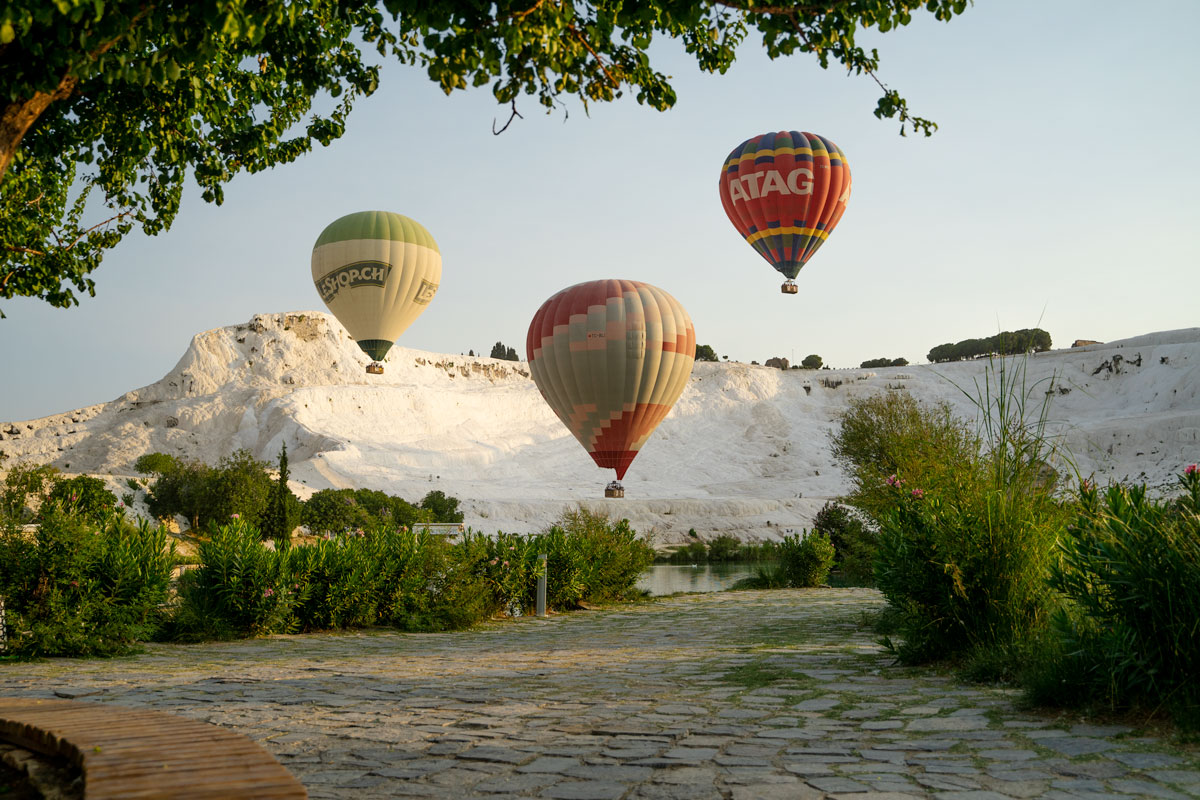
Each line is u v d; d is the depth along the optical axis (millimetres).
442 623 14398
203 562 13445
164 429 142125
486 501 91250
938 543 8305
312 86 6762
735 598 20516
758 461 134000
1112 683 5684
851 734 5496
